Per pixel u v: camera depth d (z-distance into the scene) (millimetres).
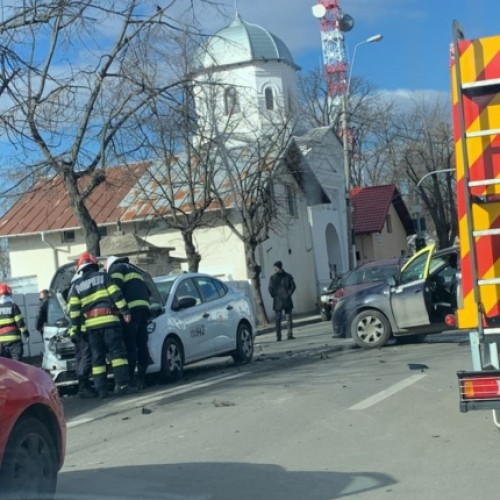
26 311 20891
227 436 8016
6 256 44000
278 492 5988
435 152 39312
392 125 41156
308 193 37531
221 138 25938
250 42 39906
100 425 9219
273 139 29609
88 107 15203
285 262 35844
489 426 7688
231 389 11078
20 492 5004
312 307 37500
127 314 11047
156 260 23062
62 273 12617
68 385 12164
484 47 5684
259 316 28922
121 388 11398
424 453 6875
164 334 12109
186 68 16781
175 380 12320
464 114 5750
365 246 46312
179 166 27094
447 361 12117
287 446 7434
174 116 15859
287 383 11203
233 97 25156
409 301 14367
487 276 5746
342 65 44531
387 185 48031
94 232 16250
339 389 10266
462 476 6109
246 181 28734
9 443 4926
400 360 12742
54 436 5574
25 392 5176
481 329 5707
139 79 15195
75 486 6418
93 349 11258
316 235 38531
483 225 5770
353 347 15531
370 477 6246
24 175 16016
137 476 6660
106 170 17516
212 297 13898
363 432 7797
